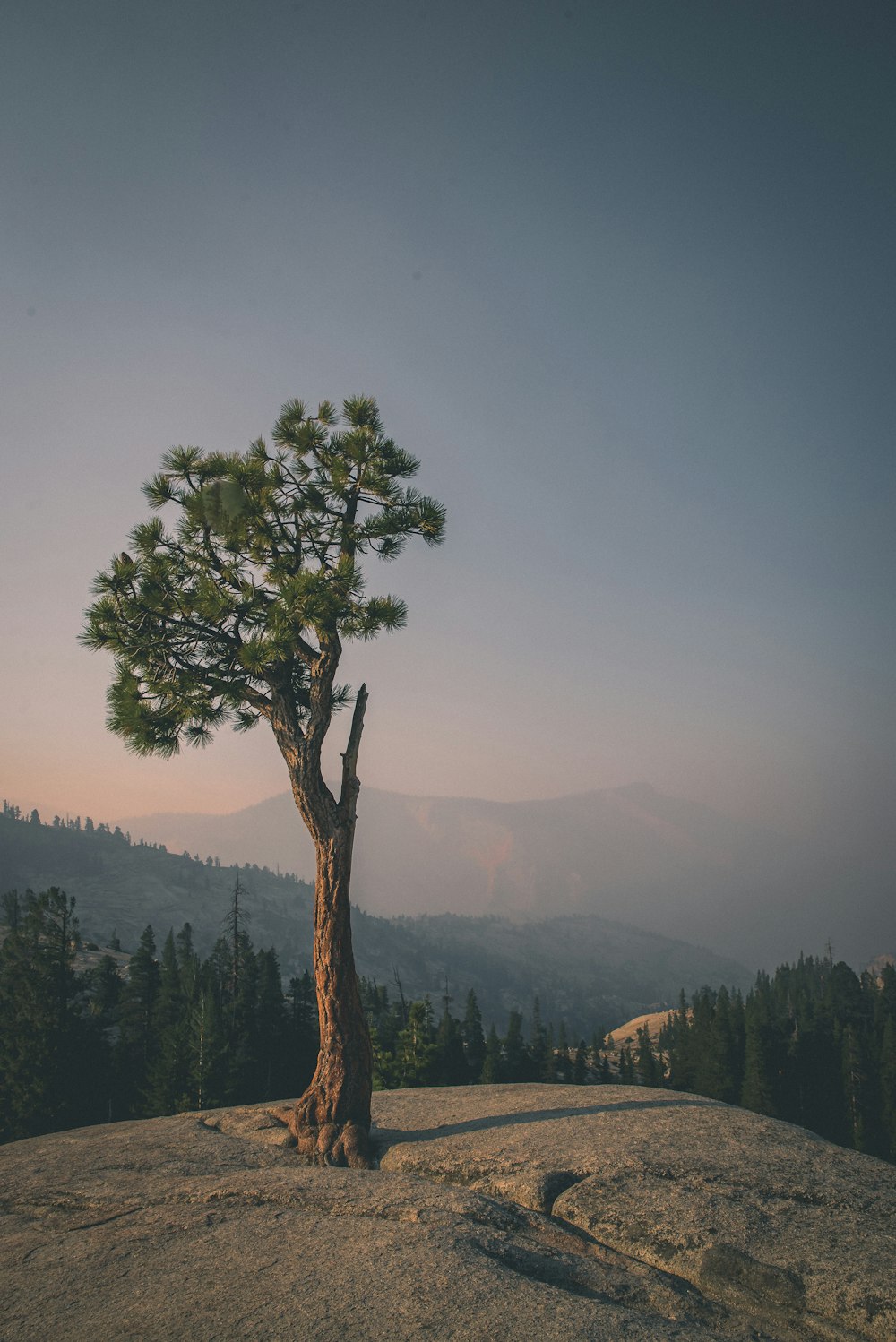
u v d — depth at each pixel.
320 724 15.34
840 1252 8.49
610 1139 11.84
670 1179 10.31
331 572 15.75
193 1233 9.23
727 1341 6.98
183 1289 7.80
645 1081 96.62
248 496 15.64
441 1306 7.17
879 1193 9.99
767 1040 73.31
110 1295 7.83
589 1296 7.86
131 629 15.10
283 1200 10.01
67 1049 45.97
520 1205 10.11
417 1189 10.20
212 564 15.78
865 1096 69.88
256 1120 14.82
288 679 15.67
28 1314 7.59
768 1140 11.71
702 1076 79.19
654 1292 7.96
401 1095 17.16
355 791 15.07
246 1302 7.43
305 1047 58.44
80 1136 14.68
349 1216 9.42
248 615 15.57
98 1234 9.50
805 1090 72.69
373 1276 7.79
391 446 16.70
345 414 17.14
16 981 47.47
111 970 72.38
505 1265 8.20
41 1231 9.77
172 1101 46.44
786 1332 7.44
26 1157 13.15
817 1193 9.90
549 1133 12.41
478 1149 11.98
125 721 14.98
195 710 15.32
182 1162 12.20
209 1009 50.22
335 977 14.02
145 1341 6.86
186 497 15.64
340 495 16.45
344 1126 13.22
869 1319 7.43
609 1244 9.14
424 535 16.55
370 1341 6.65
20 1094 43.94
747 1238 8.82
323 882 14.53
